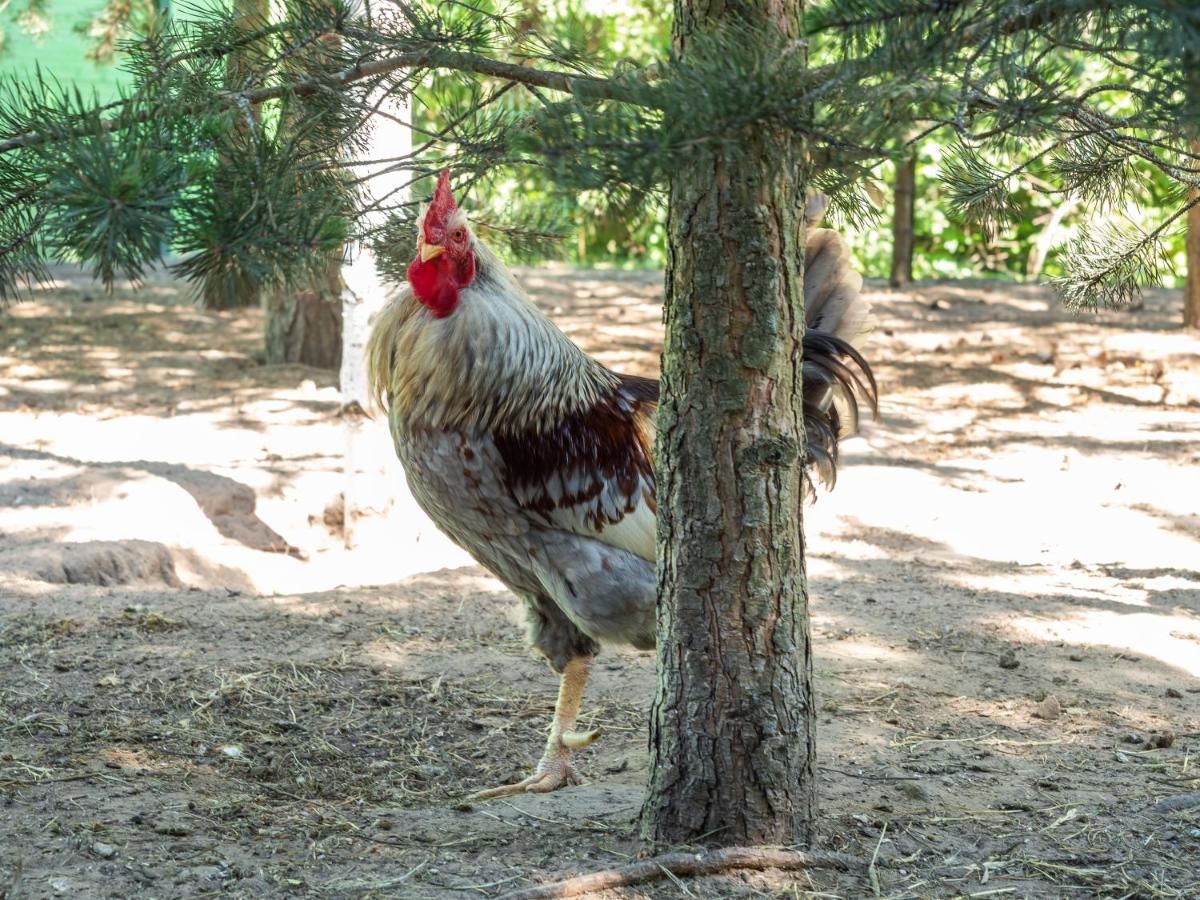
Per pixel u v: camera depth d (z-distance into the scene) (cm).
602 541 458
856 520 932
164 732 515
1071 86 268
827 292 537
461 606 721
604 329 1581
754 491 360
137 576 793
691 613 371
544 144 246
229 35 380
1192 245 1545
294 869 388
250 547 917
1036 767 485
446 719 550
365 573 844
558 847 407
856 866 384
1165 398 1286
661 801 385
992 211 422
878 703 561
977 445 1138
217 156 321
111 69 1627
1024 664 620
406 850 405
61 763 471
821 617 700
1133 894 378
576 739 472
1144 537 885
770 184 323
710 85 246
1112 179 423
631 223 264
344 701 563
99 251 259
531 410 446
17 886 364
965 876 386
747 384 354
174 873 379
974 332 1603
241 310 1770
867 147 255
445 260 436
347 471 917
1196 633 675
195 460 1054
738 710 372
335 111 389
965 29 236
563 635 486
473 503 459
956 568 815
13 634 623
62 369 1391
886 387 1349
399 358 456
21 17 1340
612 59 441
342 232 326
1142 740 519
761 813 377
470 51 386
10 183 303
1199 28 196
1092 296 504
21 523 862
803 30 251
